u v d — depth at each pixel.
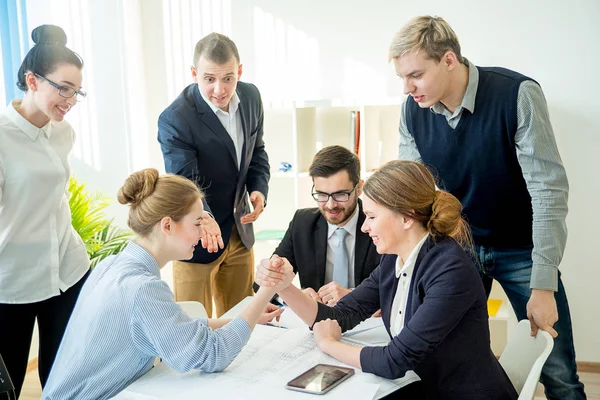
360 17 3.75
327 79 3.85
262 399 1.50
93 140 3.97
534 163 2.11
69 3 3.87
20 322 2.39
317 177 2.33
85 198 3.80
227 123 2.89
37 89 2.20
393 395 1.87
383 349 1.67
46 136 2.33
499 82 2.16
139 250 1.72
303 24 3.84
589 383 3.45
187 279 2.90
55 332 2.48
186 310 2.19
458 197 2.38
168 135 2.78
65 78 2.18
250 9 3.90
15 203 2.28
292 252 2.54
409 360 1.63
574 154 3.54
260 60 3.92
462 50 3.62
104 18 3.86
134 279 1.64
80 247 2.54
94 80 3.92
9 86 3.50
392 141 3.84
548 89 3.53
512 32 3.54
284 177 3.92
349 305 2.02
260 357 1.76
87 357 1.62
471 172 2.27
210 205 2.90
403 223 1.75
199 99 2.81
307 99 3.85
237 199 2.96
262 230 4.02
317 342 1.83
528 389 1.52
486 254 2.39
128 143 3.94
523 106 2.10
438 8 3.63
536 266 2.09
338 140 3.89
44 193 2.33
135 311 1.60
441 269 1.70
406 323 1.81
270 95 3.93
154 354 1.65
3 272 2.30
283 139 3.97
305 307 1.96
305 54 3.85
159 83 4.09
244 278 3.10
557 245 2.09
